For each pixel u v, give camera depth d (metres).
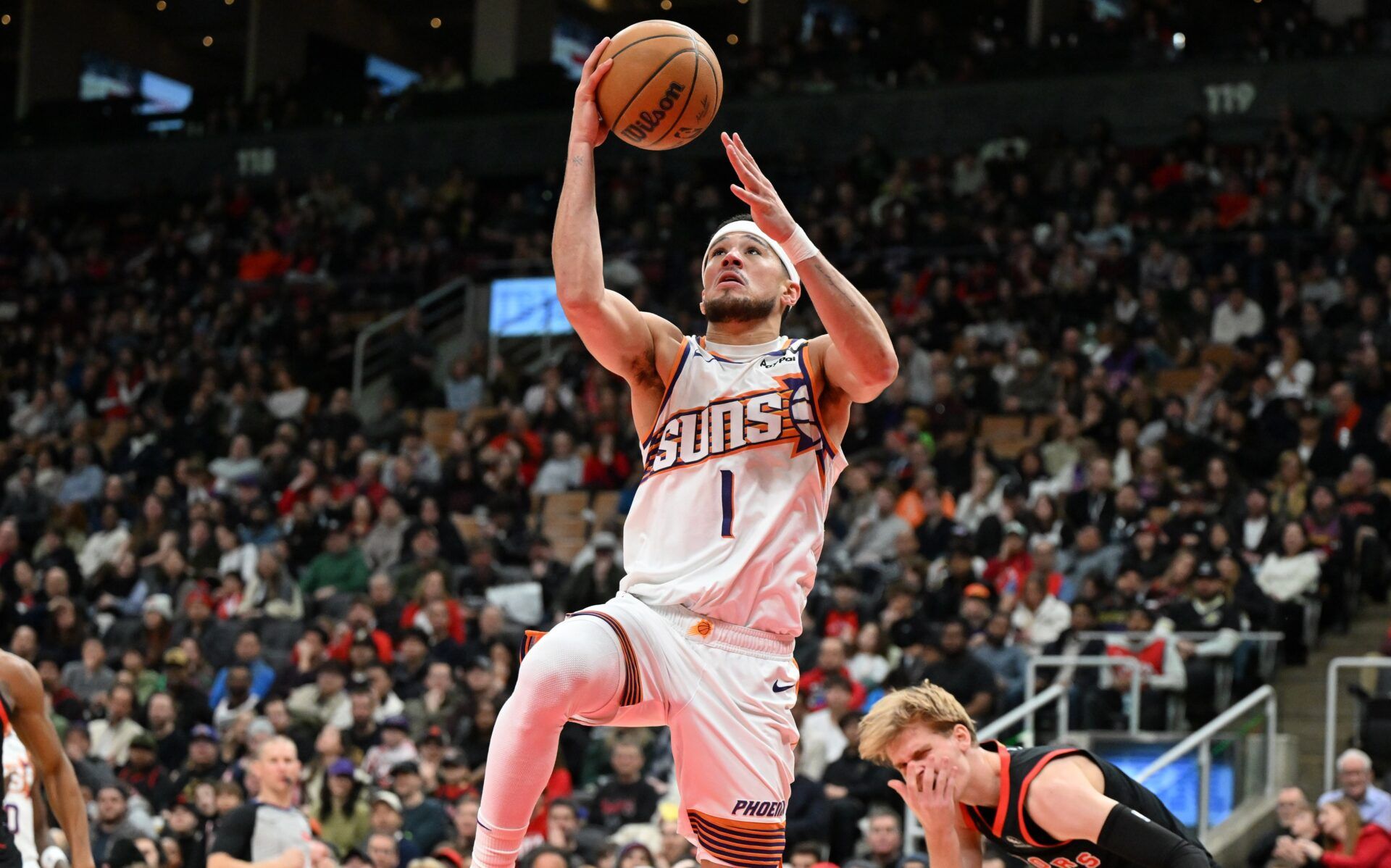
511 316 23.80
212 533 17.12
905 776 4.41
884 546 14.60
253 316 24.05
